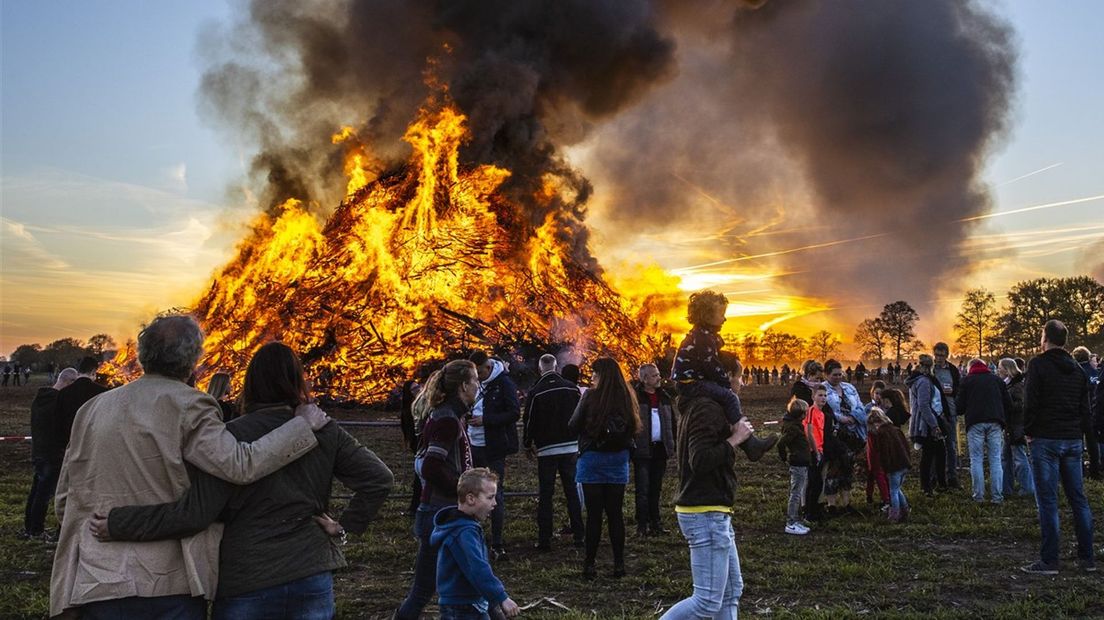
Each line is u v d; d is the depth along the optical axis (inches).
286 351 154.6
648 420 383.9
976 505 443.8
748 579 304.5
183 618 136.3
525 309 1269.7
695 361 212.7
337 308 1218.6
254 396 151.9
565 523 417.1
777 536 380.2
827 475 432.1
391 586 303.6
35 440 379.6
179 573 136.4
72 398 374.9
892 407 504.1
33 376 3088.1
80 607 134.3
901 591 287.6
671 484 539.5
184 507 135.5
